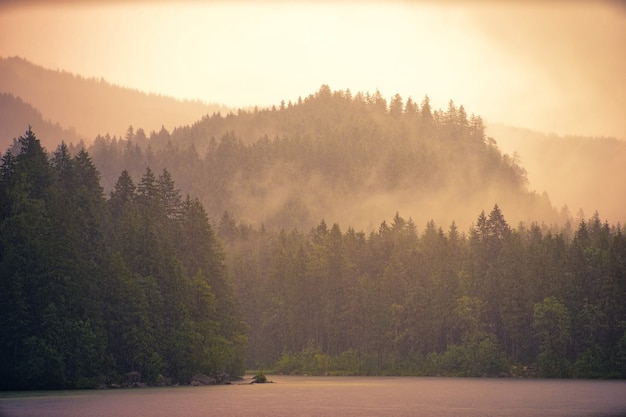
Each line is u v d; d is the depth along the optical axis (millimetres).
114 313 172875
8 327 151500
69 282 159375
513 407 125250
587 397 145375
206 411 117188
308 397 147000
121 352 172000
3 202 168125
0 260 158500
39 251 157125
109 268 174375
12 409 117125
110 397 140375
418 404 131125
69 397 138750
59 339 153250
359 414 114312
